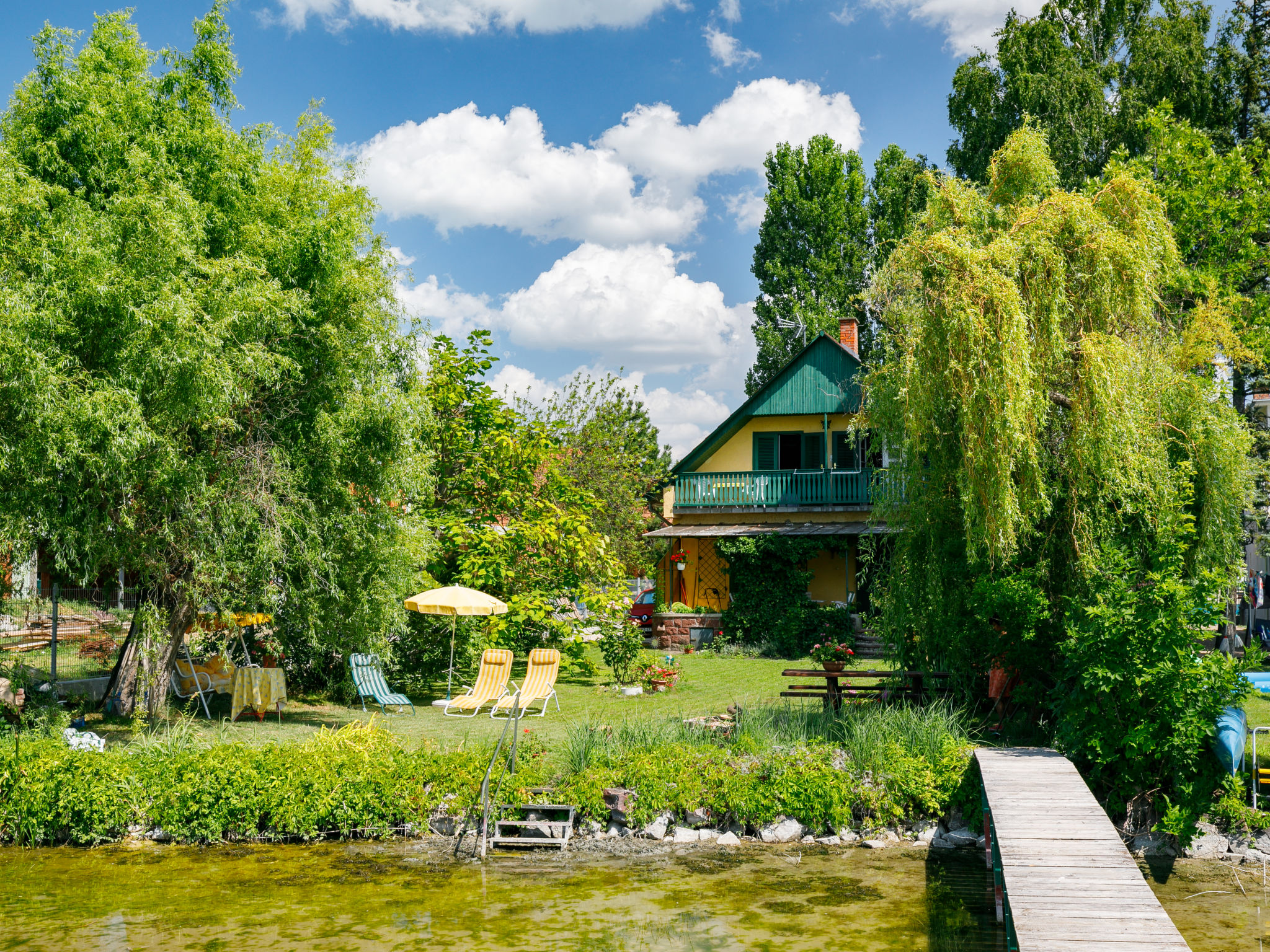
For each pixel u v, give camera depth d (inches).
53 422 412.2
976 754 426.0
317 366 551.2
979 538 453.7
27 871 380.2
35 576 518.6
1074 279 442.9
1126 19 1243.8
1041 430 446.0
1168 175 866.1
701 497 1160.8
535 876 371.9
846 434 1134.4
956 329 426.9
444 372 823.1
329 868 382.3
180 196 474.0
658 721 521.0
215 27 545.3
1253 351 754.8
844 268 1785.2
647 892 352.5
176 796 418.9
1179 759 390.9
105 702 587.8
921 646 522.3
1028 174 510.9
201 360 443.5
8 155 457.1
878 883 361.7
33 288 430.9
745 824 423.5
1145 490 442.9
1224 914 323.0
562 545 811.4
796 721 513.3
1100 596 410.3
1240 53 1158.3
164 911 333.1
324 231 538.3
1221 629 743.7
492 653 624.7
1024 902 263.3
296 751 447.2
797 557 1067.3
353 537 549.3
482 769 440.5
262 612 572.1
